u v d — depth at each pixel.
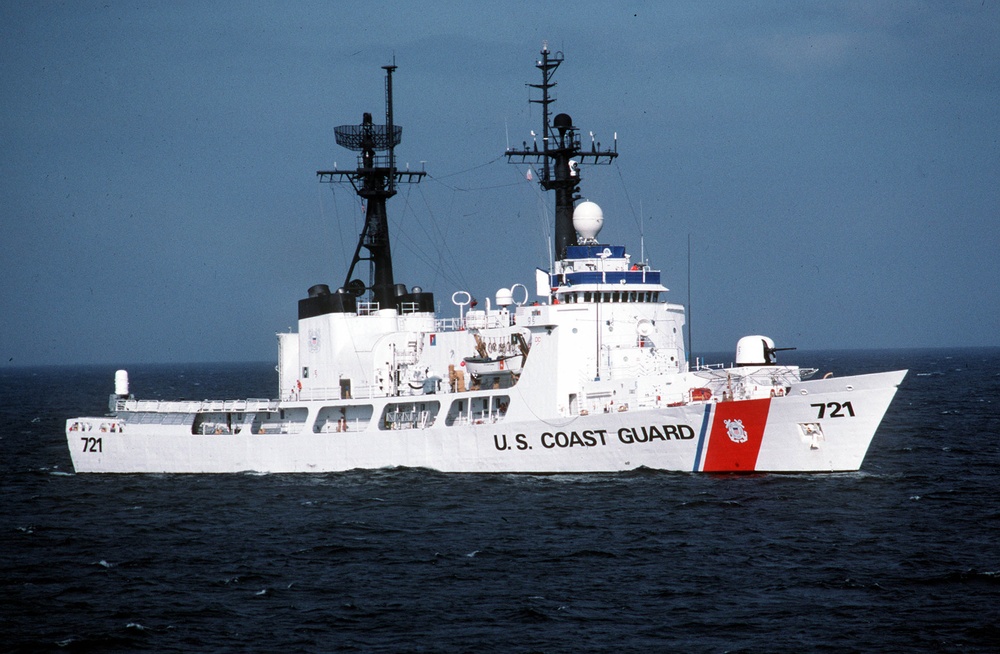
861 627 152.00
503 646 148.00
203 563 191.62
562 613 159.50
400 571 182.00
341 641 151.25
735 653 144.12
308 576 181.00
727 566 179.25
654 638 149.62
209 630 156.88
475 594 168.88
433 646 148.62
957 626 151.75
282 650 148.75
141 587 178.12
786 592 166.50
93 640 153.62
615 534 199.12
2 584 181.62
